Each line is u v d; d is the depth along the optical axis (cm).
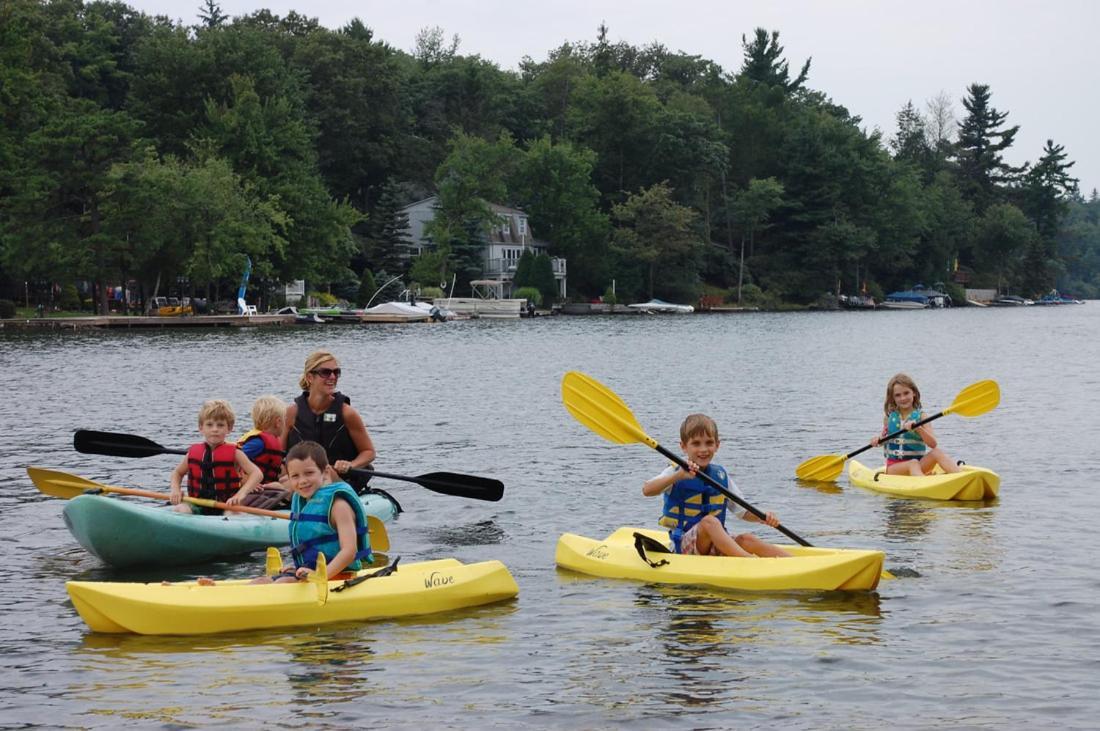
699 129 9656
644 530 963
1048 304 12925
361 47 8969
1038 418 1950
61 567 917
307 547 791
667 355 3712
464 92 10300
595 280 9012
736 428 1814
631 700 617
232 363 3186
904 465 1305
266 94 7494
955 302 11631
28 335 4647
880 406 2139
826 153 9962
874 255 10700
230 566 929
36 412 1997
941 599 807
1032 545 980
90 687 636
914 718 589
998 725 579
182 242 5731
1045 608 780
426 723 586
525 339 4722
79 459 1459
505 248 8469
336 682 645
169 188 5588
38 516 1109
